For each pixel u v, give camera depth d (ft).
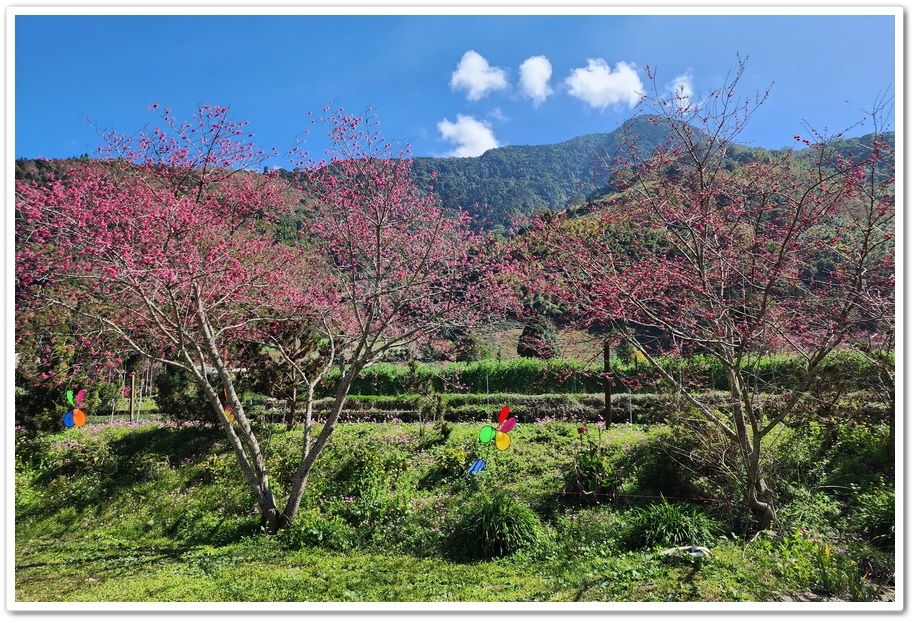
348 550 24.18
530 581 19.13
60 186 24.36
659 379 27.66
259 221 34.06
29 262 25.13
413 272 30.60
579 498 27.27
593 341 29.43
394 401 47.26
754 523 22.70
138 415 51.85
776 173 25.55
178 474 35.50
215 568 21.88
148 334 33.06
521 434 34.96
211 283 29.73
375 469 31.50
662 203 26.21
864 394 27.27
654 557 19.95
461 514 25.86
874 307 21.27
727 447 25.07
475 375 52.54
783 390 24.79
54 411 41.96
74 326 32.68
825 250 24.64
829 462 26.37
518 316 31.89
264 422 40.16
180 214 25.62
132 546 27.50
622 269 27.55
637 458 29.09
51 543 29.32
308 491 30.17
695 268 24.72
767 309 23.39
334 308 33.68
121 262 24.29
